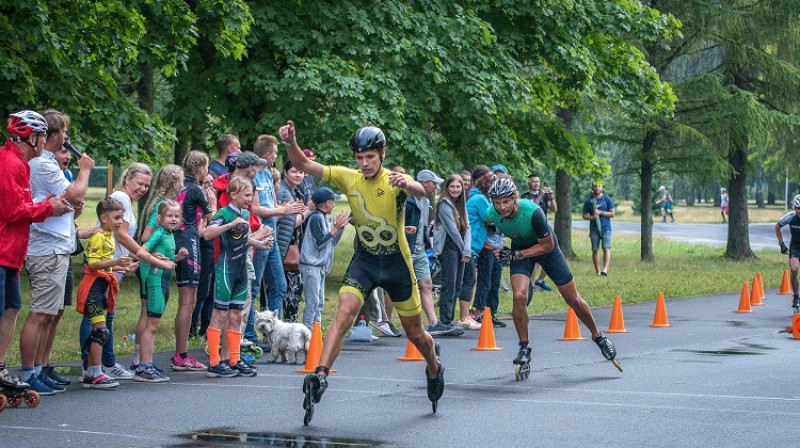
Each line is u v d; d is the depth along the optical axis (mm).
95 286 17109
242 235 18781
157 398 16156
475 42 40031
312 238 23406
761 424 13734
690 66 57781
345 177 13984
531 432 13305
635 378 18219
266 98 36625
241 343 21234
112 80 32781
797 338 24750
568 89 48062
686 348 22844
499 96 39969
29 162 15891
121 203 17328
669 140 56469
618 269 50656
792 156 61281
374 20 38250
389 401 15859
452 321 26156
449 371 19297
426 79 39281
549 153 46781
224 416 14547
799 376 18359
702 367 19672
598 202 46812
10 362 19750
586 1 45125
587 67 43906
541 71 48719
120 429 13516
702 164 55188
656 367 19688
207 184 21047
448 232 25703
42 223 15836
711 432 13203
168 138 34969
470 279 27406
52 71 30906
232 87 37312
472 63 39938
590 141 57281
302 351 20938
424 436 13078
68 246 16141
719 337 25047
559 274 18500
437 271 31453
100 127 32938
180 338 19562
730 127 55188
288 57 36969
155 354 21734
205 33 36156
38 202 15328
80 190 15852
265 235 19906
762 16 55625
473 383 17750
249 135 38250
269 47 38062
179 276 19469
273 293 22688
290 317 24547
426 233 27891
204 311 24000
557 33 44156
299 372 19500
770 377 18234
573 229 100688
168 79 39719
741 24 54438
